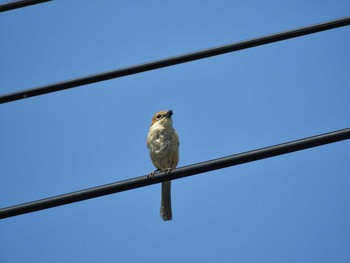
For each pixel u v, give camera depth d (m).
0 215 7.39
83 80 9.05
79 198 7.51
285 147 7.39
